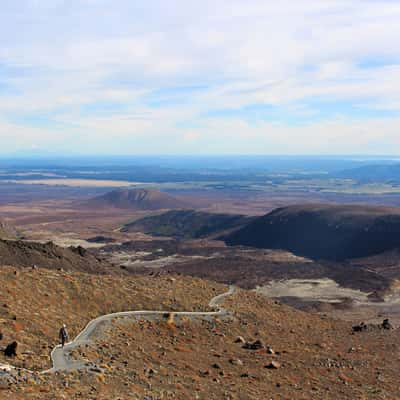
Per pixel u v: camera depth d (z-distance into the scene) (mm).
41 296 46812
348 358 48375
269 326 56844
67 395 25547
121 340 41125
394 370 45906
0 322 37156
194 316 53344
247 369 40281
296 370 41781
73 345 36562
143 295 55656
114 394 27422
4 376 26859
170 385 32156
